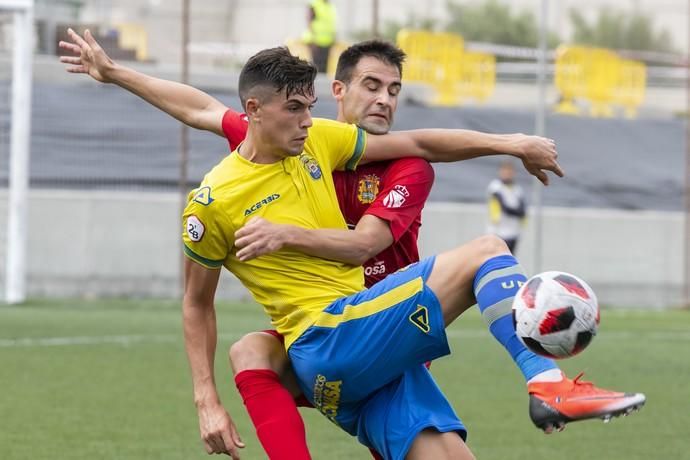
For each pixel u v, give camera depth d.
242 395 11.59
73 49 13.40
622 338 34.31
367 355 11.14
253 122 11.37
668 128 55.91
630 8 97.38
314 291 11.52
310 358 11.37
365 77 12.70
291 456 11.16
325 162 12.00
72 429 19.14
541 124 42.34
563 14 96.44
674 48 95.56
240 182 11.44
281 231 11.07
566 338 10.13
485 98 62.78
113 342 29.97
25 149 37.97
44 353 27.78
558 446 18.69
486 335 34.19
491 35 89.25
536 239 42.78
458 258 11.08
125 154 46.62
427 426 11.25
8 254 38.69
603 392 10.02
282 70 11.10
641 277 48.22
